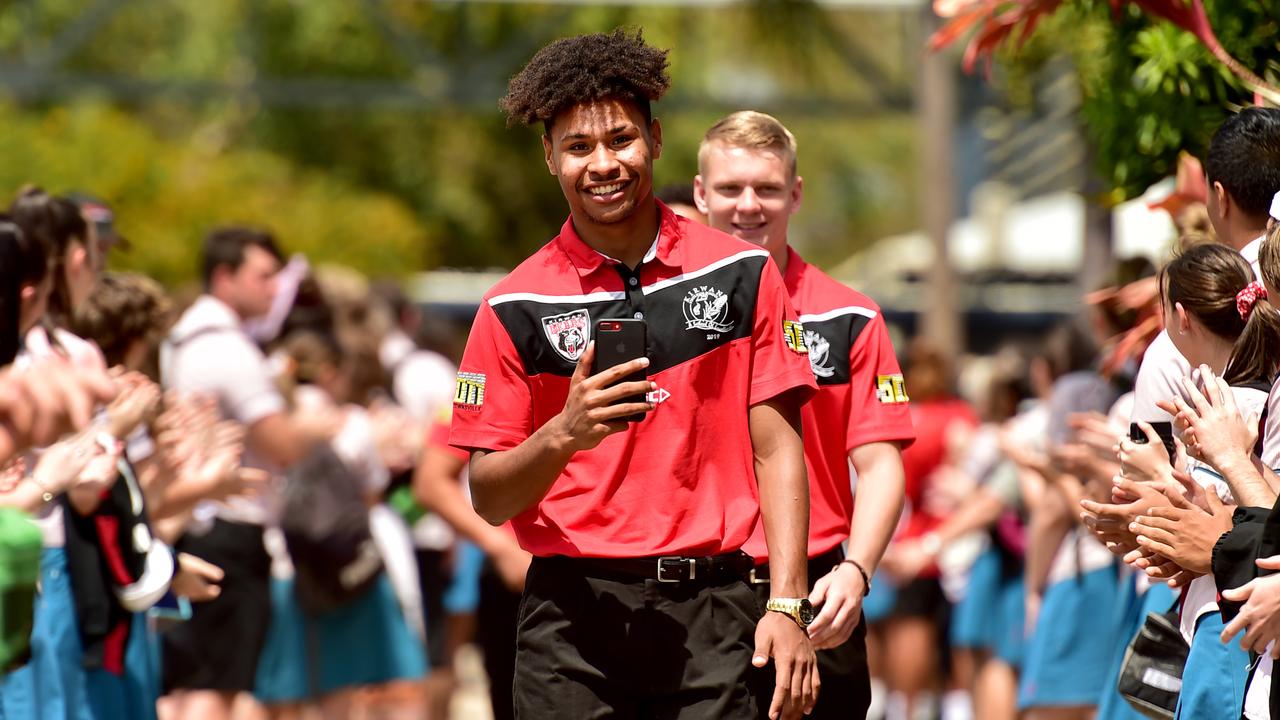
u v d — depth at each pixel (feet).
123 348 51.62
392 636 69.51
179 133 233.96
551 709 34.45
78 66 229.66
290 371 68.80
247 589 61.72
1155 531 35.12
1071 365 66.85
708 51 211.82
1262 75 44.01
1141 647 40.50
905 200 351.25
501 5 213.87
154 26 235.61
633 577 34.27
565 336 34.30
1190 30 41.73
